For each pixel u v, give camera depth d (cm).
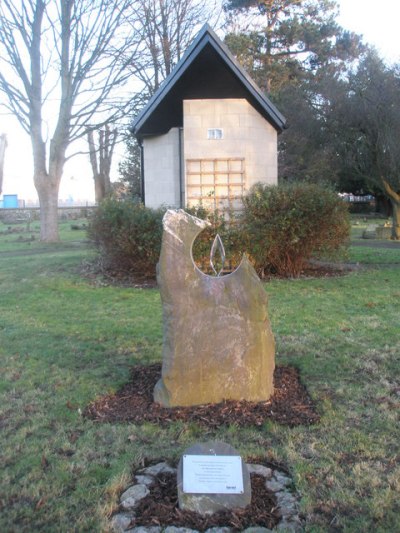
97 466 381
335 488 353
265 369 480
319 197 1175
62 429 441
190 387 467
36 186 2275
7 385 550
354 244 2062
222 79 1370
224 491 332
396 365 591
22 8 1962
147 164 1606
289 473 373
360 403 488
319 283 1129
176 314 459
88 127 2217
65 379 566
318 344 676
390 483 358
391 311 852
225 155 1389
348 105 2214
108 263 1318
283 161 2989
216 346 466
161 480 362
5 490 356
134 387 533
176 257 459
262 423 442
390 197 2333
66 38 2019
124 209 1211
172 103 1449
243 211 1247
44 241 2289
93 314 884
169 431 430
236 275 476
